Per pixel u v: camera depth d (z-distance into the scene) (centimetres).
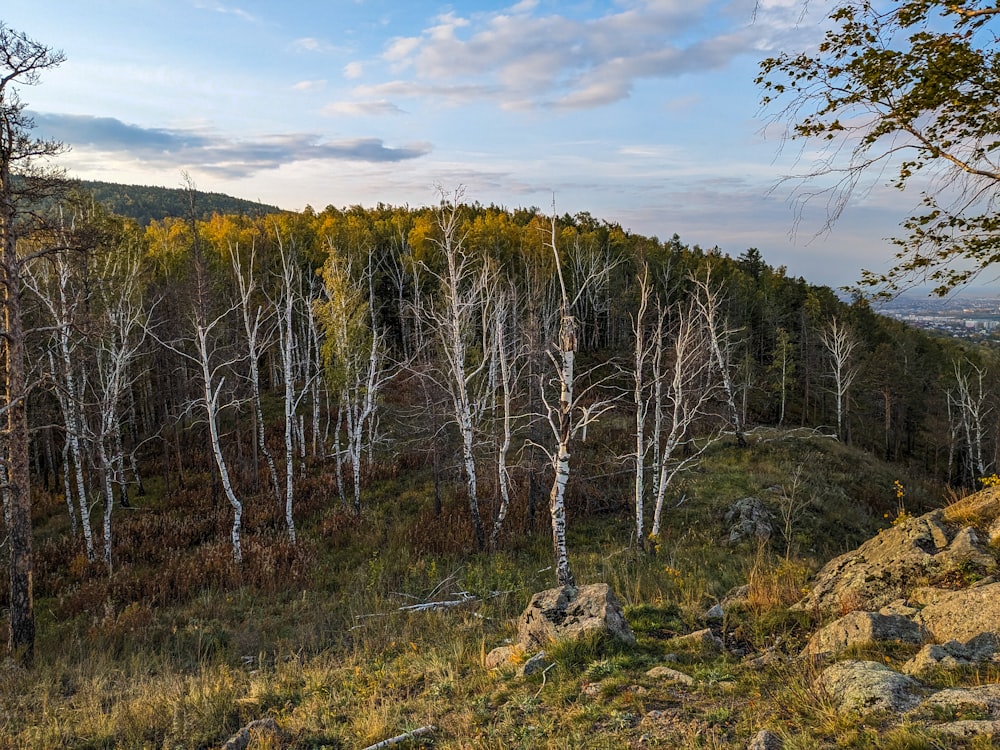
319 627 1287
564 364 1200
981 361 5328
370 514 2303
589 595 867
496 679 759
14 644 1171
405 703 739
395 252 5072
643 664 719
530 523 2153
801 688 555
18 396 1198
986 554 716
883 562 824
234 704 816
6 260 1202
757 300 6412
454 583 1598
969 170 602
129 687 944
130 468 2912
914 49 564
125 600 1539
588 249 5394
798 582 989
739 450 2844
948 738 404
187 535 2141
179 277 3697
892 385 5062
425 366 2344
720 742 502
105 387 2364
